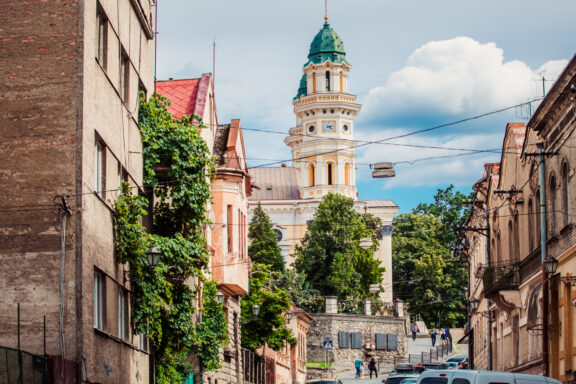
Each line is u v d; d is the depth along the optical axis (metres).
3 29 26.64
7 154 26.20
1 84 26.44
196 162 36.12
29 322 25.55
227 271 50.56
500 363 56.56
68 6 26.62
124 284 30.73
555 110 40.41
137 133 33.28
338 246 132.62
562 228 39.44
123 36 31.42
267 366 71.38
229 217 51.06
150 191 36.16
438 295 148.12
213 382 50.16
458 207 170.12
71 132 26.19
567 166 39.41
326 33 173.12
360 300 119.31
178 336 37.03
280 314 70.00
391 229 154.62
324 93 167.62
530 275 45.81
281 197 164.62
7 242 25.91
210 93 50.41
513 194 49.44
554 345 41.00
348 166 166.00
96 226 27.36
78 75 26.36
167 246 33.56
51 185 26.05
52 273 25.73
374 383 78.94
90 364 26.16
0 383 21.45
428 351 116.25
